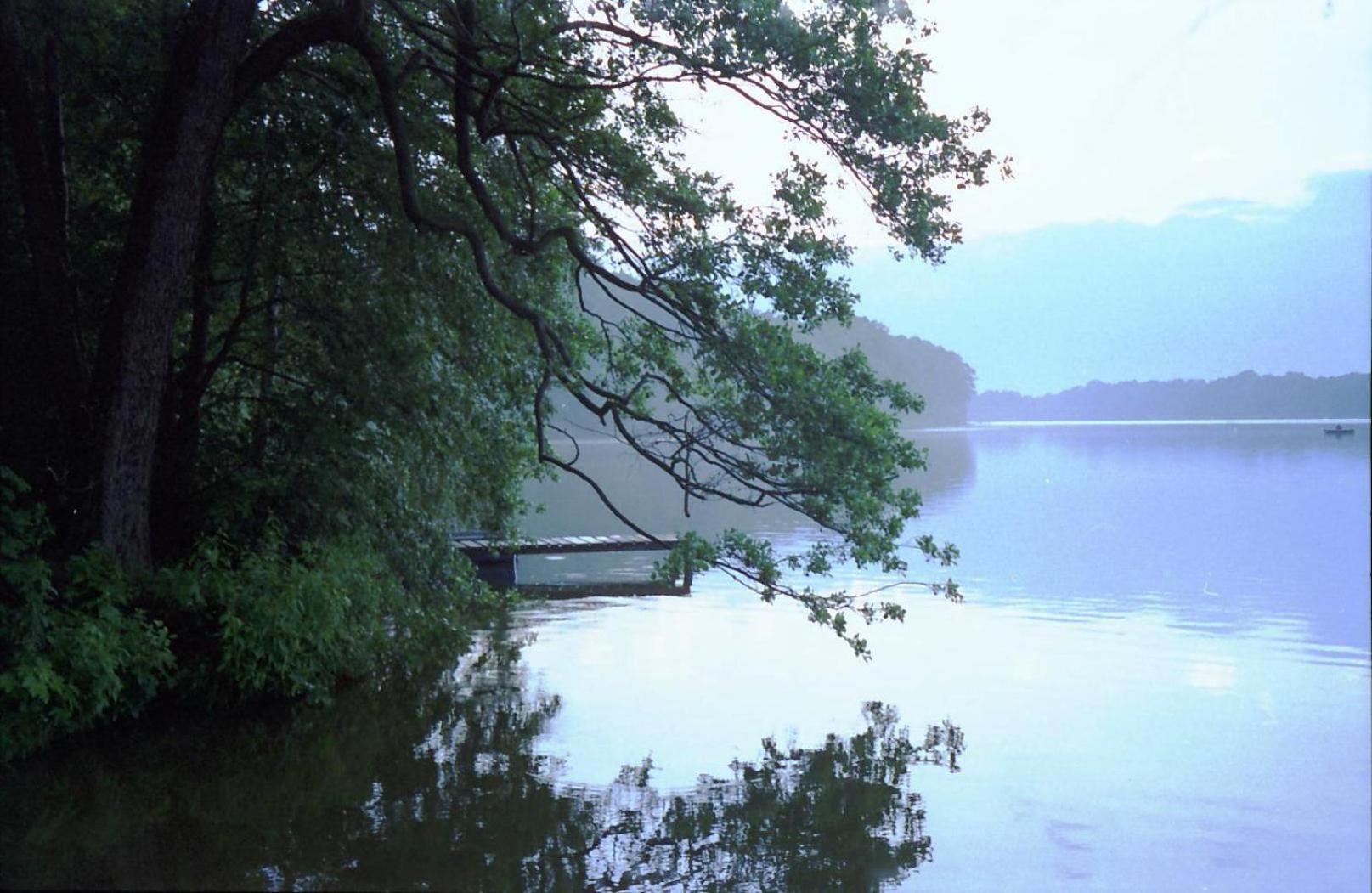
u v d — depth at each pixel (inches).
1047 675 462.0
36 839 256.4
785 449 408.5
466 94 431.2
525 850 259.4
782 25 400.5
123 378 386.0
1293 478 1317.7
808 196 435.2
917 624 583.2
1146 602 639.8
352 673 447.8
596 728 378.3
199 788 303.6
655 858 257.4
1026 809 299.3
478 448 520.7
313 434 466.0
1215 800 302.8
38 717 324.2
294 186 472.4
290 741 354.9
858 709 408.8
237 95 405.1
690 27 409.7
